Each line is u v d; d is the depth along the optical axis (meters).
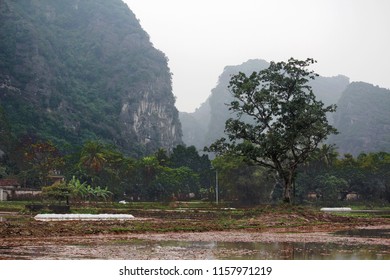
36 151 120.62
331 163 130.62
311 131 62.34
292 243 27.64
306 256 21.19
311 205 119.00
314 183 126.94
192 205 95.75
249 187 112.81
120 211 65.44
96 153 111.00
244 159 65.25
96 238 28.80
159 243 26.73
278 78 62.97
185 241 28.28
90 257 20.06
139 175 127.19
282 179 65.62
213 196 130.88
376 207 116.56
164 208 81.62
